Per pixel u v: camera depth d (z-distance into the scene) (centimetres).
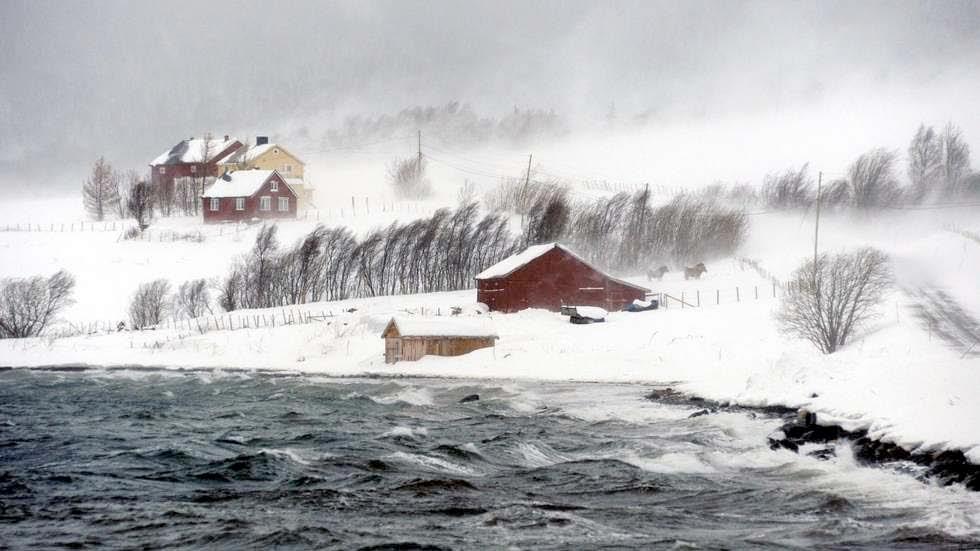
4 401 4969
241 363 6656
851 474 2856
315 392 5262
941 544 2197
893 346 5316
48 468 3127
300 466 3070
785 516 2455
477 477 2917
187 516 2492
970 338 5509
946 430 2881
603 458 3166
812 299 5862
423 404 4747
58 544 2273
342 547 2212
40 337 7919
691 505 2577
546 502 2606
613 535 2291
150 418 4316
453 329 6431
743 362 5547
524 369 5884
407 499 2633
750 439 3431
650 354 5991
